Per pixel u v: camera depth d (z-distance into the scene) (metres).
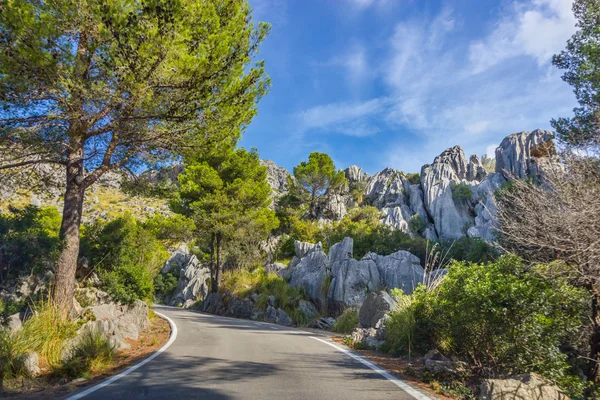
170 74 8.31
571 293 5.74
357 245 41.16
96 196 80.81
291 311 22.09
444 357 7.38
